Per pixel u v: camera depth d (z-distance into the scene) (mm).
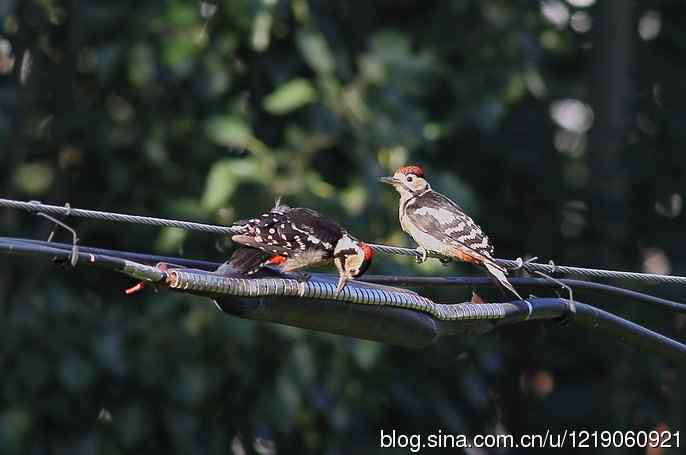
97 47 14711
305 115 15289
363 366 14781
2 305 14773
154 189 14898
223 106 14898
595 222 19234
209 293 7949
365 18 17625
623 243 19219
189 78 14664
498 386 19391
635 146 19562
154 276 7699
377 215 15172
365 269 8328
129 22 14570
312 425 15555
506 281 10461
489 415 18797
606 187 19266
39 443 14477
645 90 19797
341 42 16734
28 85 15523
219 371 14711
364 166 14969
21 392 14305
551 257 19438
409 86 15648
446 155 18953
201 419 15094
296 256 8148
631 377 18875
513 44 17359
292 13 15203
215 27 14680
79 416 14633
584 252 19297
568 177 19719
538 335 19422
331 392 15078
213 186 14211
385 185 15352
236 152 15398
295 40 15203
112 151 14867
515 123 19266
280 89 14672
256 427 14914
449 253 11602
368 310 8734
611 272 10688
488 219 19328
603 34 19469
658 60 19859
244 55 15242
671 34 19828
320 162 15617
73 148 15375
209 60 14508
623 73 19406
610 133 19375
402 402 16734
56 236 15406
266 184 14484
